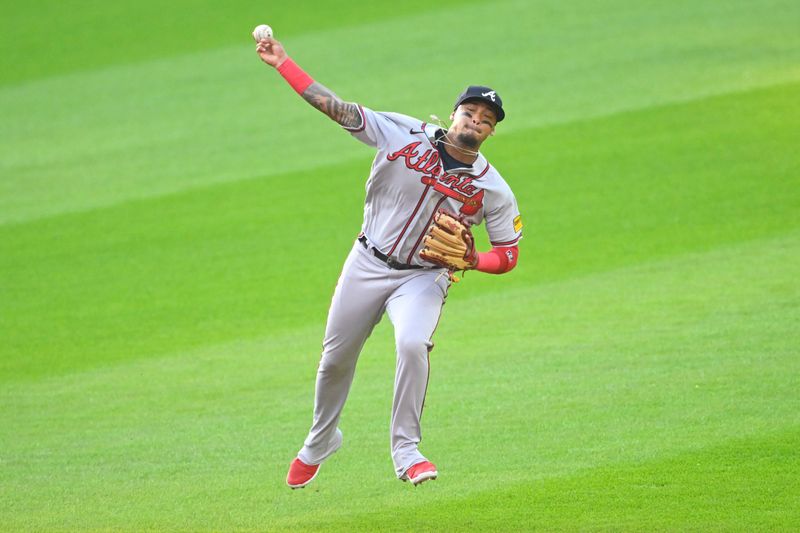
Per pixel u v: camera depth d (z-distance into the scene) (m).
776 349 27.78
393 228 19.12
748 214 39.38
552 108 53.47
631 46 61.81
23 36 74.06
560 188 43.78
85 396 28.52
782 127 47.97
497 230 19.72
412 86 58.25
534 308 32.88
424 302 19.11
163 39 71.94
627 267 35.66
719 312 30.81
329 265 38.19
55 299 36.56
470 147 18.67
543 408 25.55
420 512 20.75
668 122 49.97
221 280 37.44
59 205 46.25
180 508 21.55
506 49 63.47
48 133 56.44
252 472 23.23
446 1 74.81
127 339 32.84
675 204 41.09
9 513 21.58
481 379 27.72
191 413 26.91
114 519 21.12
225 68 65.12
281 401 27.33
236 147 52.09
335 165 48.66
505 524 19.92
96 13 77.94
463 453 23.44
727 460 21.98
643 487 21.08
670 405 25.03
